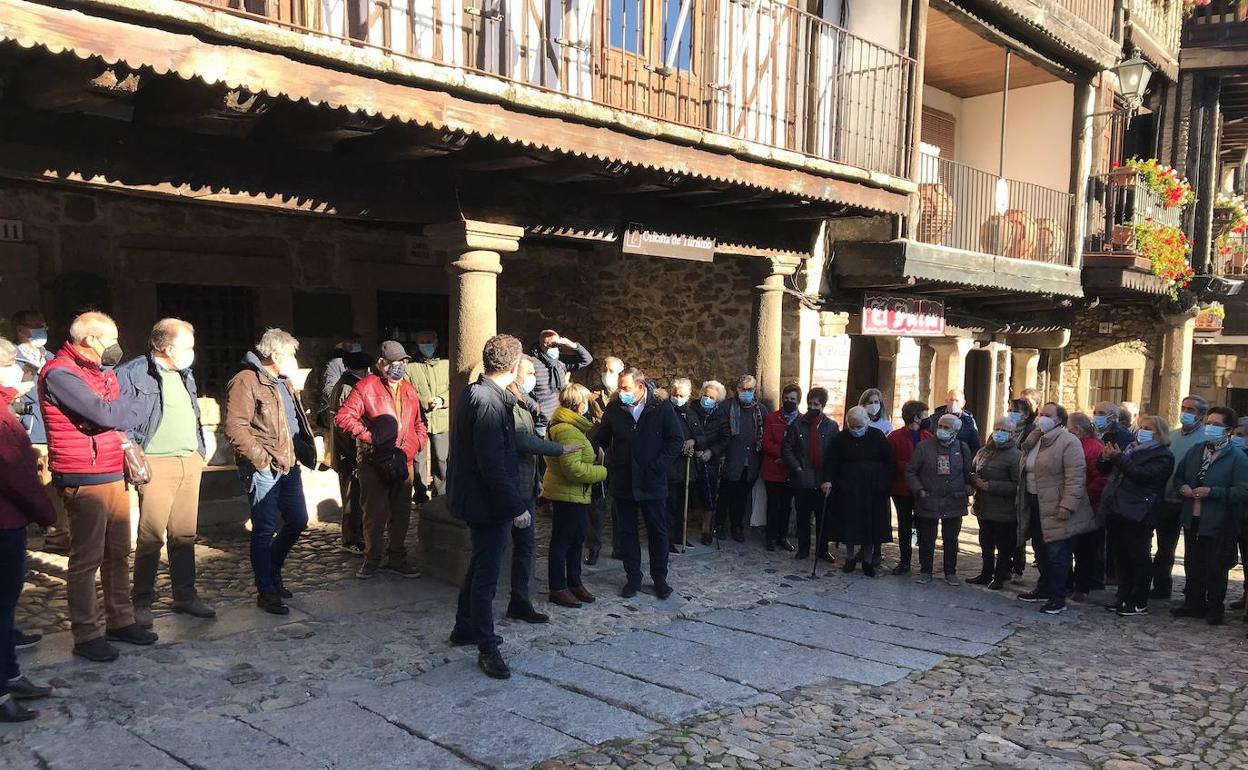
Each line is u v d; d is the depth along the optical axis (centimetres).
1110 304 1394
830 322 880
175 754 320
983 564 683
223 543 657
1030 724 398
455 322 558
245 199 452
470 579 458
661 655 472
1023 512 639
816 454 730
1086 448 645
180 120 411
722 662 466
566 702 391
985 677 464
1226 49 1304
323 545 674
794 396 748
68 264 643
